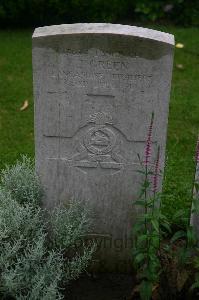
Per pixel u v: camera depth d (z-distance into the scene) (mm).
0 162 2555
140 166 1890
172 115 2977
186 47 3709
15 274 1707
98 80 1780
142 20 4160
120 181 1923
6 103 3070
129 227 1988
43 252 1847
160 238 1866
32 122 2910
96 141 1866
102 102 1811
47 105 1822
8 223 1810
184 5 4113
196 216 1875
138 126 1830
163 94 1782
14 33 3986
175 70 3441
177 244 2023
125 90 1787
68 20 4062
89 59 1756
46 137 1871
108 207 1968
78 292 1954
